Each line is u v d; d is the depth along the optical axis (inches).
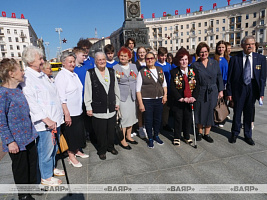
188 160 101.8
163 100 116.9
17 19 1956.2
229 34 1859.0
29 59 71.7
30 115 71.3
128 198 74.0
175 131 119.1
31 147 73.9
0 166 105.0
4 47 1910.7
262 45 1656.0
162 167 95.8
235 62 115.0
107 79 101.4
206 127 123.2
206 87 114.8
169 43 2095.2
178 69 113.3
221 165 95.1
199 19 1958.7
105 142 106.6
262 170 89.4
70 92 93.4
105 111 101.3
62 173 92.5
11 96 64.6
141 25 301.7
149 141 119.1
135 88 116.5
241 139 125.3
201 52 114.2
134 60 161.9
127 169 95.3
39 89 73.7
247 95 113.6
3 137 63.5
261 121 159.2
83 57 116.7
